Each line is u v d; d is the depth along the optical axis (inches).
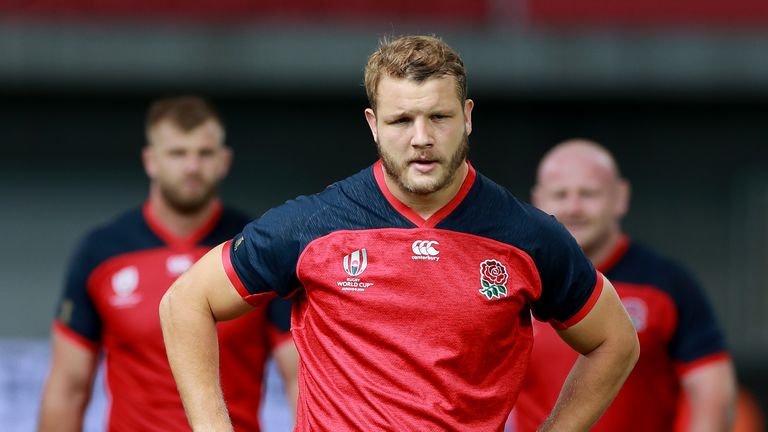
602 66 1472.7
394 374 438.3
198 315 464.4
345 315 442.3
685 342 714.8
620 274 717.9
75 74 1449.3
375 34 1471.5
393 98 424.5
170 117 709.9
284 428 1067.3
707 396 709.9
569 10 1582.2
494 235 446.0
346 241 444.8
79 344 724.7
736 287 1524.4
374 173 452.4
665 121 1523.1
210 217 731.4
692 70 1476.4
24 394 1117.1
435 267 440.1
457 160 430.0
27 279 1470.2
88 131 1481.3
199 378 463.2
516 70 1466.5
